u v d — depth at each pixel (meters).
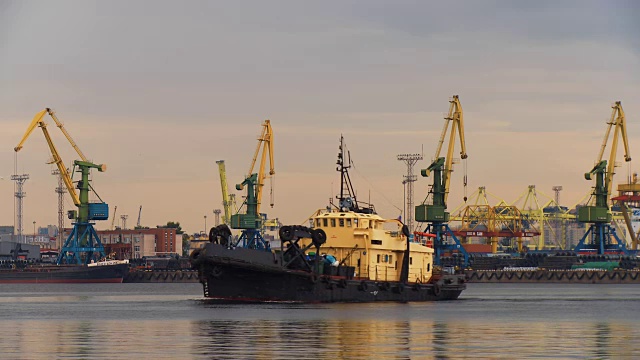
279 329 136.50
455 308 180.12
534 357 111.50
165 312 171.25
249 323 144.25
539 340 127.88
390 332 134.12
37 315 172.75
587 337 131.88
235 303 174.12
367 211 188.00
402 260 186.75
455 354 113.56
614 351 116.94
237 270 168.88
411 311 167.62
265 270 168.25
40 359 110.38
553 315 170.75
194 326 141.88
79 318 163.50
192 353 114.06
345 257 179.62
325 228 181.00
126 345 121.38
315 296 172.00
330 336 128.88
